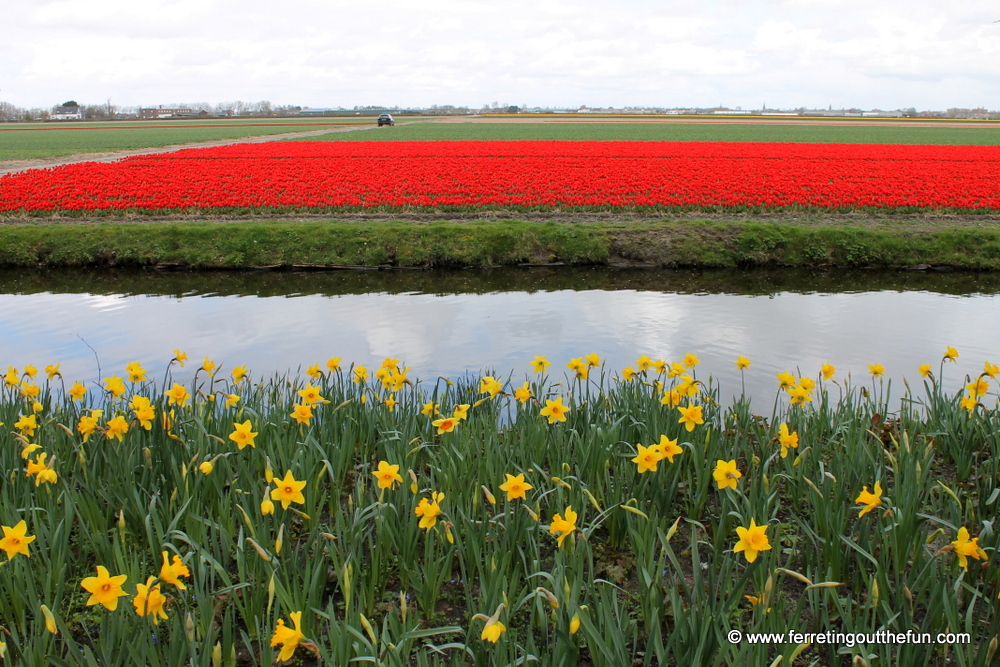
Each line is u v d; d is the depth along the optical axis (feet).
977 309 45.75
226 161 114.93
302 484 13.20
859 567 13.50
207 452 17.22
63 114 585.22
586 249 59.57
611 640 10.80
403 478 14.88
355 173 96.37
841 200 73.10
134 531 15.46
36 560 13.84
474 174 94.68
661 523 15.62
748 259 58.85
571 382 30.81
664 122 357.00
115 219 69.82
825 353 35.70
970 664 10.32
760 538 11.05
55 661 10.82
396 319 43.42
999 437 18.06
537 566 12.56
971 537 14.55
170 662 10.33
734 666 9.88
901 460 16.24
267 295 50.62
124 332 40.65
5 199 73.87
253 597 12.37
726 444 18.51
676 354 35.60
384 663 10.07
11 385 21.42
